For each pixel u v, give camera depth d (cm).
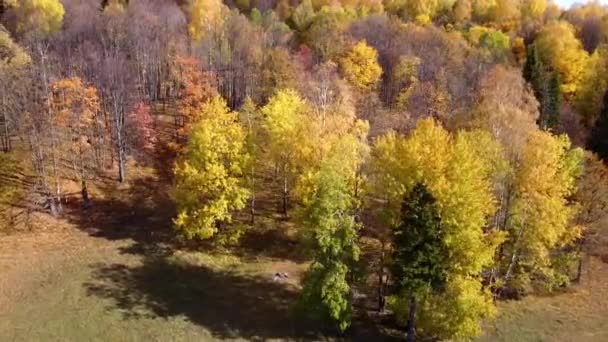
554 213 4094
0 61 5753
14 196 4916
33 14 8125
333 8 10475
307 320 3891
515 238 4353
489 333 3919
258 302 4059
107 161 5841
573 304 4438
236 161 4675
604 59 8162
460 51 8394
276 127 4934
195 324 3716
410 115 6469
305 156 4569
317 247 3700
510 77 6444
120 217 5050
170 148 6212
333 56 7962
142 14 9006
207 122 4538
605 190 4675
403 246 3509
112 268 4256
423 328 3656
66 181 5309
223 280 4309
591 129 7150
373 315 4053
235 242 4862
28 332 3428
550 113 6744
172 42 7825
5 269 4047
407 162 3812
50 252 4369
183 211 4544
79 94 5406
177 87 7075
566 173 4222
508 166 4191
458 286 3591
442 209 3581
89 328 3531
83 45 7494
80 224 4838
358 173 4281
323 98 5262
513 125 4922
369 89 7200
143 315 3738
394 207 3816
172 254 4572
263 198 5553
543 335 3944
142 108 6125
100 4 10362
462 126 5688
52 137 5106
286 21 10744
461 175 3684
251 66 7406
